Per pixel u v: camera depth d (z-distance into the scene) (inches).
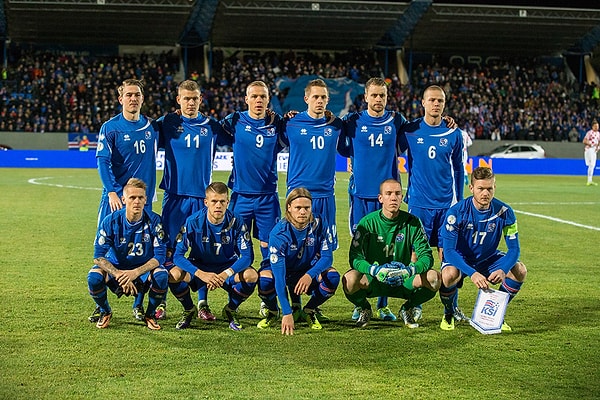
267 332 221.6
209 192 223.9
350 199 272.5
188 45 1435.8
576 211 576.4
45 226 450.3
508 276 237.0
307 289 232.1
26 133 1211.2
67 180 844.0
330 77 1406.3
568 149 1315.2
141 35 1409.9
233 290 229.9
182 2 1272.1
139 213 220.5
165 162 263.3
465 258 237.3
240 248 229.1
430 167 260.4
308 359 192.9
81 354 194.9
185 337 214.4
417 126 263.4
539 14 1382.9
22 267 319.0
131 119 252.8
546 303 263.6
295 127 261.6
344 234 438.9
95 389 167.8
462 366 188.1
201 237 229.0
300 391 167.8
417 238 232.1
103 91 1293.1
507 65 1513.3
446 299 227.9
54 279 293.9
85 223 466.9
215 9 1301.7
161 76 1358.3
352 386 171.6
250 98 258.5
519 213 558.9
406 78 1494.8
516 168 1171.3
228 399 162.1
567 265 340.8
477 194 225.8
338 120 265.4
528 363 191.2
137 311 235.3
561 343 211.0
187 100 256.7
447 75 1454.2
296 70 1402.6
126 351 198.4
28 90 1280.8
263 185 266.2
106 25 1354.6
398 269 221.6
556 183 920.3
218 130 266.1
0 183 786.2
